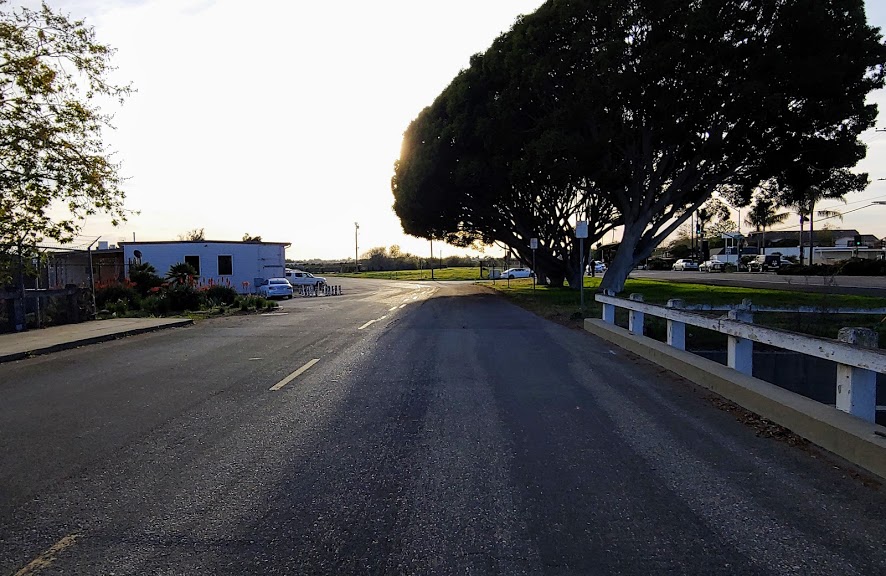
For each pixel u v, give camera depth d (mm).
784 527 4105
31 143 14641
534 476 5113
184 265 31141
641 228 26969
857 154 24297
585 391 8344
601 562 3674
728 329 8070
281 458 5633
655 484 4902
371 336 14977
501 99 27719
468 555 3775
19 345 12898
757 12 22391
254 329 17172
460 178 30469
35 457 5711
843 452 5367
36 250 16203
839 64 21750
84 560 3752
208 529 4160
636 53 23469
